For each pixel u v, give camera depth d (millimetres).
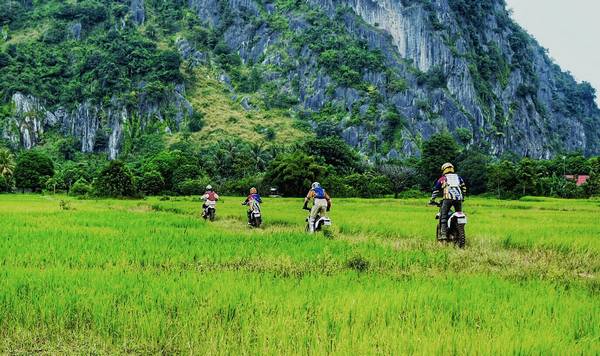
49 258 10273
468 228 18328
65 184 105562
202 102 191375
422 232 16609
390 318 6508
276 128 182750
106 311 6566
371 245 13062
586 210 40219
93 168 125750
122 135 169750
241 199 57375
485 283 8609
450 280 8836
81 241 12766
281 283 8188
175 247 11984
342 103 190375
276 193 84812
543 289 8344
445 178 14094
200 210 31234
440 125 190875
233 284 7961
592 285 9047
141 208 35406
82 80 183625
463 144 187625
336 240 14086
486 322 6379
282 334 5801
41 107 175000
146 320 6188
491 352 5328
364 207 39312
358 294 7426
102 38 198875
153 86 178875
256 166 110312
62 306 6660
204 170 103812
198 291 7480
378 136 177375
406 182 111188
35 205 36156
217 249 11734
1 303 6820
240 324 6207
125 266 9664
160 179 88812
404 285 8328
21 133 166875
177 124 178125
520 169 99000
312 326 6055
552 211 36531
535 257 12031
